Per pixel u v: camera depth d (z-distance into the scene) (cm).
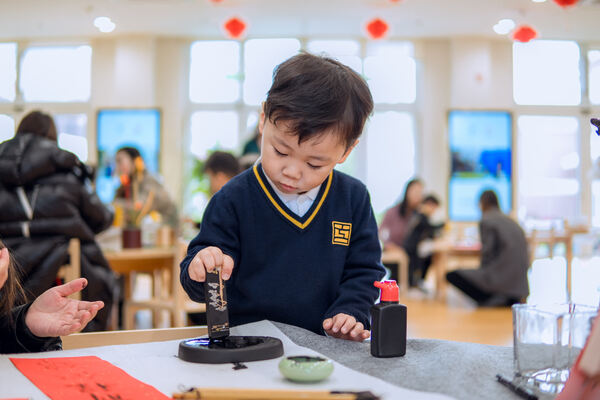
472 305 502
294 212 110
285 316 109
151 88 777
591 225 822
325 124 88
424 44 792
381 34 603
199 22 726
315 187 102
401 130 809
